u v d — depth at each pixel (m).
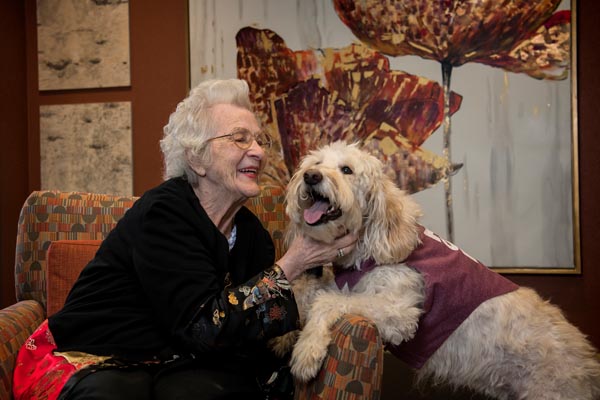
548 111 3.28
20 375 1.54
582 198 3.29
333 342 1.45
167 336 1.56
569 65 3.23
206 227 1.58
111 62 3.76
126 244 1.54
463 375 1.85
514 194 3.34
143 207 1.55
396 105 3.44
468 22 3.33
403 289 1.73
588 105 3.26
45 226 2.20
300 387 1.53
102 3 3.75
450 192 3.40
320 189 1.66
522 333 1.79
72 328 1.52
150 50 3.73
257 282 1.49
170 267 1.46
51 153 3.85
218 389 1.44
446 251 1.84
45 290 2.16
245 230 1.82
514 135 3.32
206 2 3.61
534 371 1.79
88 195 2.30
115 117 3.77
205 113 1.65
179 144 1.67
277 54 3.55
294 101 3.55
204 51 3.63
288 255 1.63
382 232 1.75
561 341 1.80
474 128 3.37
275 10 3.54
